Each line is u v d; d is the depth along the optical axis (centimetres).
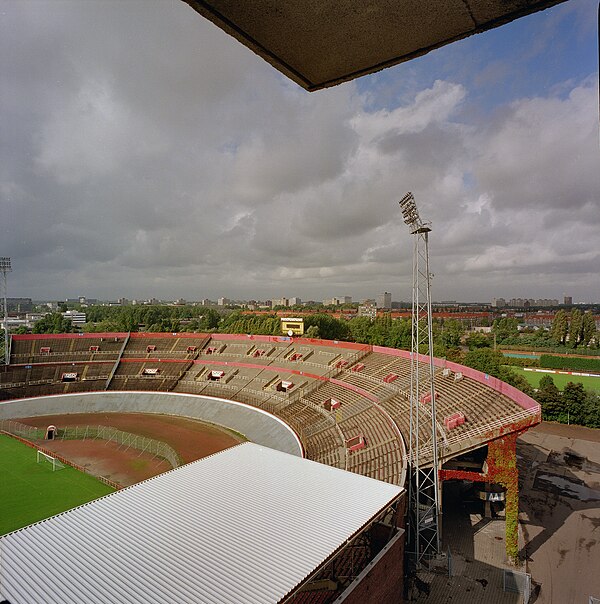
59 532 1931
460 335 13675
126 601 1506
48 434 5553
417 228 2917
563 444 5538
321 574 2169
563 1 333
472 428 3241
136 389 7344
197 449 5222
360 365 6206
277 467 2684
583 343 12469
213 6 345
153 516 2072
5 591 1555
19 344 8000
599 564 2923
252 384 6988
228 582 1609
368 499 2286
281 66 457
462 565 2884
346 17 353
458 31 380
